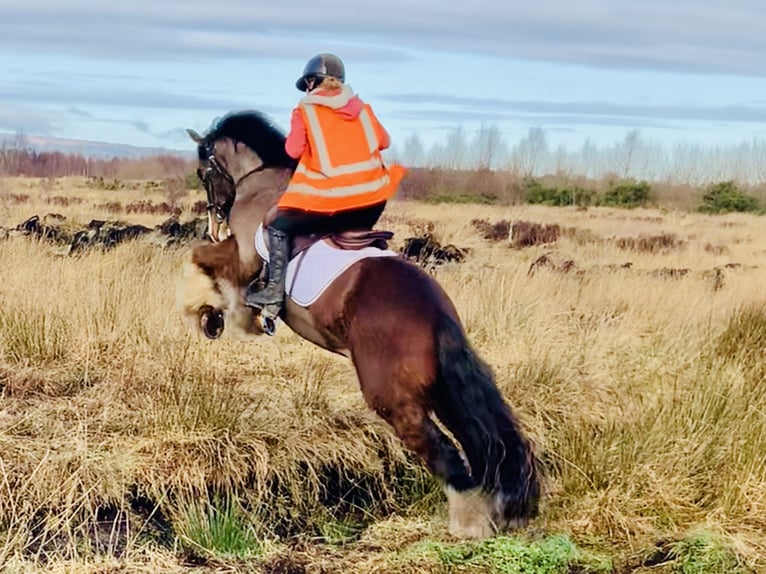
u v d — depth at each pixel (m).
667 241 22.56
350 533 6.20
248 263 5.96
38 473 5.73
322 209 5.57
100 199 26.00
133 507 5.85
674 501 6.33
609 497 6.30
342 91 5.73
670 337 9.23
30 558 5.35
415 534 6.09
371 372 5.35
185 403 6.59
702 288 12.79
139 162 38.66
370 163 5.67
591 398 7.49
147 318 8.21
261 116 6.23
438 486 6.52
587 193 40.16
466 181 38.22
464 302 9.65
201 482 6.03
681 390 7.38
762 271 17.19
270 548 5.84
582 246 19.78
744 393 7.41
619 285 12.16
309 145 5.62
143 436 6.30
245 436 6.39
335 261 5.56
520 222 23.52
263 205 5.99
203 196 27.16
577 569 5.69
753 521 6.20
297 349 8.48
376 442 6.65
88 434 6.25
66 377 7.23
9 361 7.42
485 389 5.27
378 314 5.32
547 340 8.59
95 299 8.36
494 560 5.68
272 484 6.25
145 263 10.85
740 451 6.59
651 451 6.65
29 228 13.66
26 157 40.81
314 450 6.42
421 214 24.02
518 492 5.25
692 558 5.77
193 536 5.82
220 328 6.20
